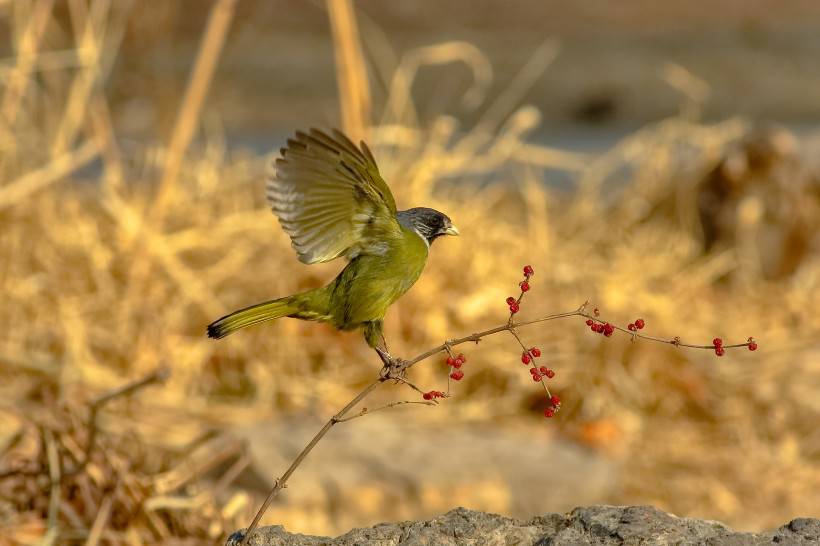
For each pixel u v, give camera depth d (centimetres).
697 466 1246
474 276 1433
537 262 1521
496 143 1612
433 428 1223
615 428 1289
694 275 1622
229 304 1378
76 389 1188
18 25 1445
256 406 1262
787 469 1254
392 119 1584
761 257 1673
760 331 1509
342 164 604
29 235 1397
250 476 1065
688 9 3353
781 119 3091
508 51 3170
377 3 3338
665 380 1366
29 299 1337
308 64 3012
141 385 898
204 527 895
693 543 604
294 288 1399
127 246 1404
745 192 1691
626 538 605
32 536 871
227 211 1531
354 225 629
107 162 1481
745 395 1363
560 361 1351
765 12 3375
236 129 2770
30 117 1493
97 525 847
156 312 1338
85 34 1431
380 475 1080
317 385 1297
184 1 2988
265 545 616
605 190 1917
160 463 977
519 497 1105
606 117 3080
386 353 632
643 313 1455
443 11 3325
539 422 1302
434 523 633
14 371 1240
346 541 623
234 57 2870
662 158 1789
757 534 616
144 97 2031
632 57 3150
